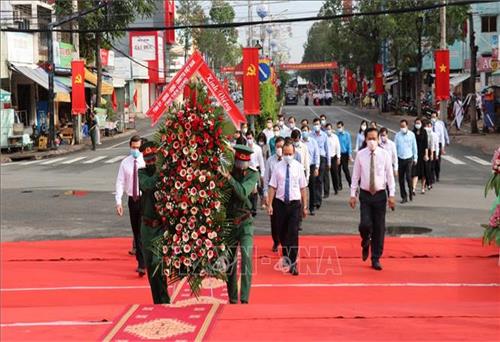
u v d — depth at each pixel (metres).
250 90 25.50
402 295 9.43
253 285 10.12
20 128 34.97
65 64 44.91
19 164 30.59
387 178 11.04
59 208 18.05
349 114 66.56
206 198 7.53
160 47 73.44
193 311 7.00
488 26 51.38
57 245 13.23
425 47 51.97
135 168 10.75
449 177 23.08
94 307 7.38
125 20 45.31
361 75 83.88
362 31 65.00
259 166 15.67
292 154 10.96
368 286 9.96
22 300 9.52
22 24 38.69
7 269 11.33
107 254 12.34
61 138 40.19
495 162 8.73
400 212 16.47
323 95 95.81
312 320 6.54
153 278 8.05
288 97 99.62
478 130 40.56
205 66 11.99
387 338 5.94
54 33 43.00
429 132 19.50
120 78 61.41
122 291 9.94
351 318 6.64
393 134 41.44
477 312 6.86
